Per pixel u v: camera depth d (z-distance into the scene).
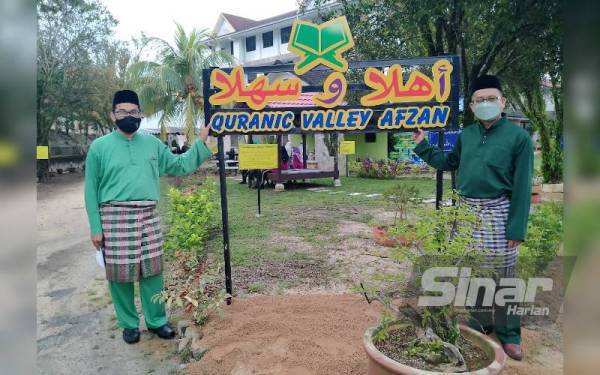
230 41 30.12
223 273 5.03
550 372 2.82
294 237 6.77
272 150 7.38
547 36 6.83
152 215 3.66
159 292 3.78
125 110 3.45
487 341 2.34
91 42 18.94
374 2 7.74
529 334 3.33
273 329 3.52
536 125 11.09
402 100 3.73
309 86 3.82
